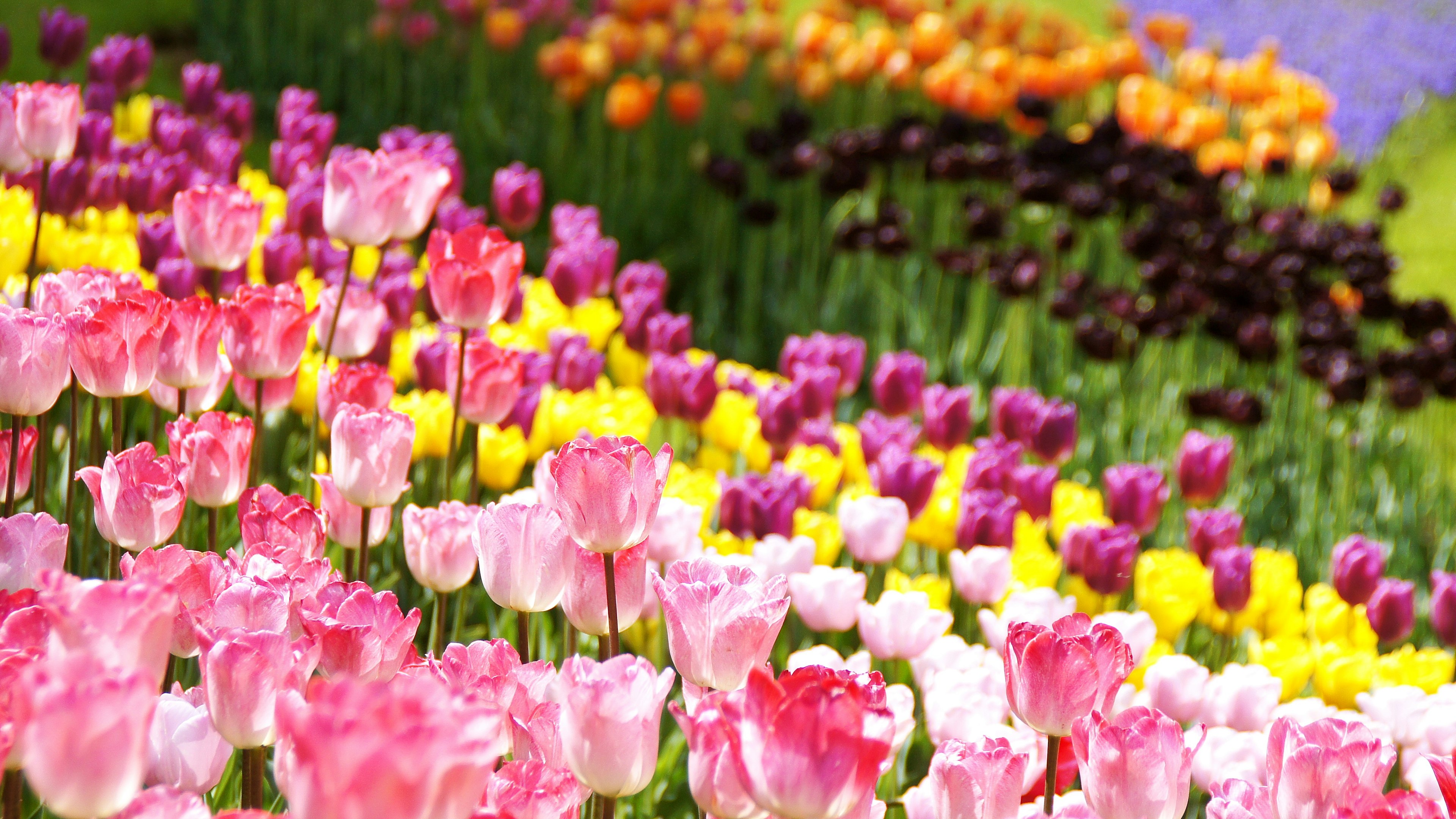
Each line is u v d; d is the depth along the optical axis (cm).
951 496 298
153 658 110
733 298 745
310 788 83
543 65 764
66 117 253
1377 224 607
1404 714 228
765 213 630
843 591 229
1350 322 540
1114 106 891
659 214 782
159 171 340
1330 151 808
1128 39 905
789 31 1181
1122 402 566
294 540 171
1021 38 984
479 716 91
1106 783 132
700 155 741
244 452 189
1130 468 326
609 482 138
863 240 577
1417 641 440
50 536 146
